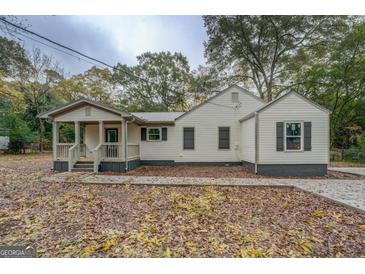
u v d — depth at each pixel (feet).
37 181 25.79
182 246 9.98
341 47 52.49
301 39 60.90
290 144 31.32
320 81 55.77
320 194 19.13
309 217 13.76
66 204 16.74
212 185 23.52
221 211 14.93
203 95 83.76
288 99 31.37
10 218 13.71
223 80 71.20
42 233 11.50
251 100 42.01
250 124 34.88
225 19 61.00
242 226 12.23
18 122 69.05
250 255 9.23
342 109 57.16
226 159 42.06
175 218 13.56
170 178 27.68
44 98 78.48
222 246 9.95
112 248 9.87
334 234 11.19
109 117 34.68
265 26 60.29
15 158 54.70
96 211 15.07
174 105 94.22
